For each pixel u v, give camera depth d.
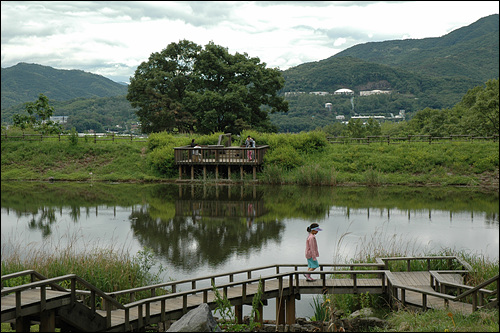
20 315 9.10
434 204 29.44
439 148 42.59
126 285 13.51
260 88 60.44
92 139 50.81
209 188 36.69
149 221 24.89
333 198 31.86
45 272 13.48
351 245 19.61
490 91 58.22
